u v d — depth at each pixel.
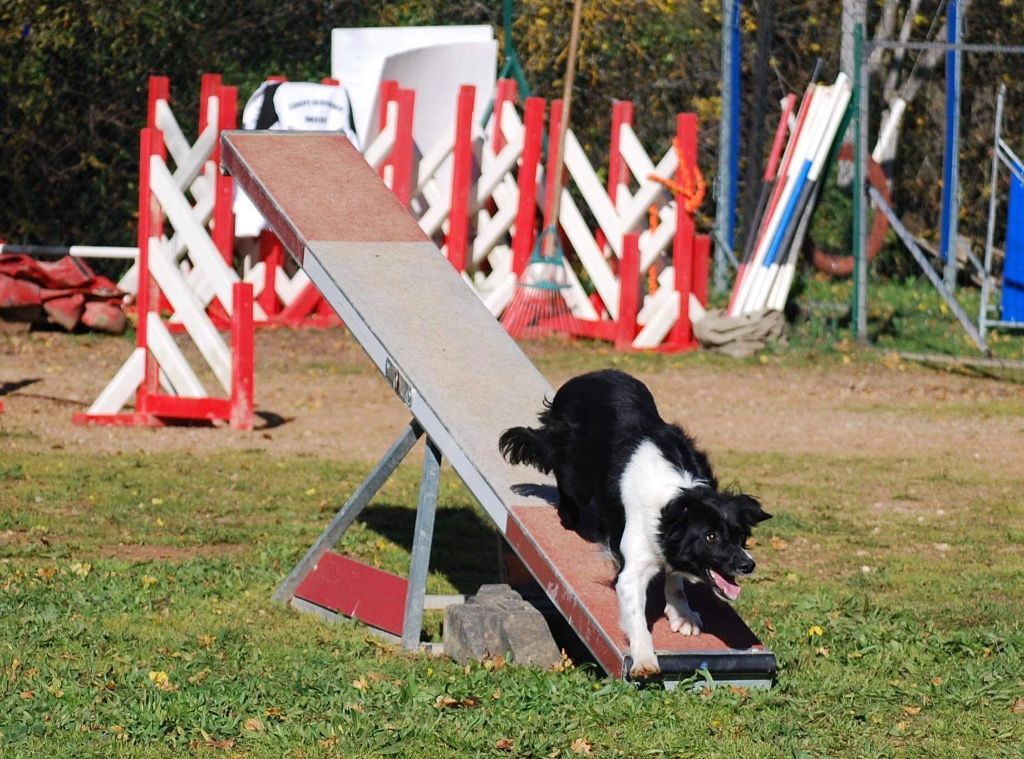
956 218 22.02
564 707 6.89
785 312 21.36
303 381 16.83
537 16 25.97
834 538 11.19
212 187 19.78
